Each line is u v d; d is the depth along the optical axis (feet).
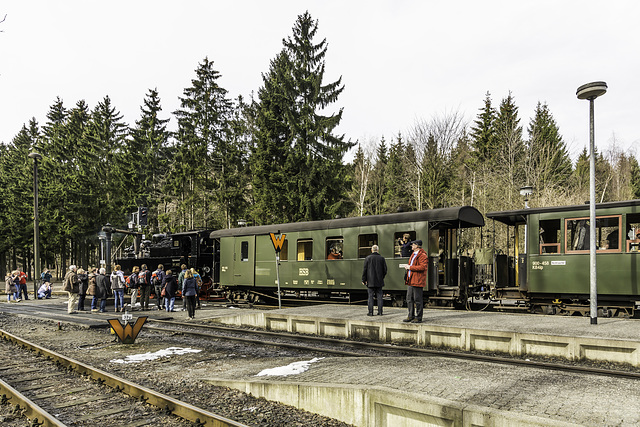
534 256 45.73
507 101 162.61
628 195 139.85
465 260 50.80
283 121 113.70
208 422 17.58
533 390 18.06
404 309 46.42
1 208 187.52
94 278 62.34
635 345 26.07
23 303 82.02
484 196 108.37
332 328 39.70
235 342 36.88
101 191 165.78
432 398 15.81
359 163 152.05
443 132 121.29
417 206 122.11
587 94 35.35
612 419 14.73
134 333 37.06
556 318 37.78
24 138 230.89
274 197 106.01
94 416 19.19
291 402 20.07
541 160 113.60
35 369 28.12
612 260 41.19
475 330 31.71
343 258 56.85
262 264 66.13
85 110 200.54
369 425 17.28
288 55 118.11
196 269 79.20
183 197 148.77
